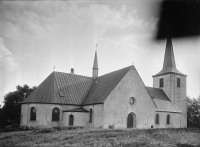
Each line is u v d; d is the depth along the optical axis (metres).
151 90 52.06
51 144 20.25
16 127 37.94
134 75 38.91
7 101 55.69
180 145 19.84
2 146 19.66
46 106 37.44
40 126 36.31
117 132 25.75
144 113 38.81
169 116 47.19
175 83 54.16
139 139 22.28
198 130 30.91
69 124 37.16
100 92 38.88
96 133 25.06
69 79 44.34
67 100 39.38
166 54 56.84
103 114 34.28
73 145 19.64
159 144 19.92
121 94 36.69
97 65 51.38
